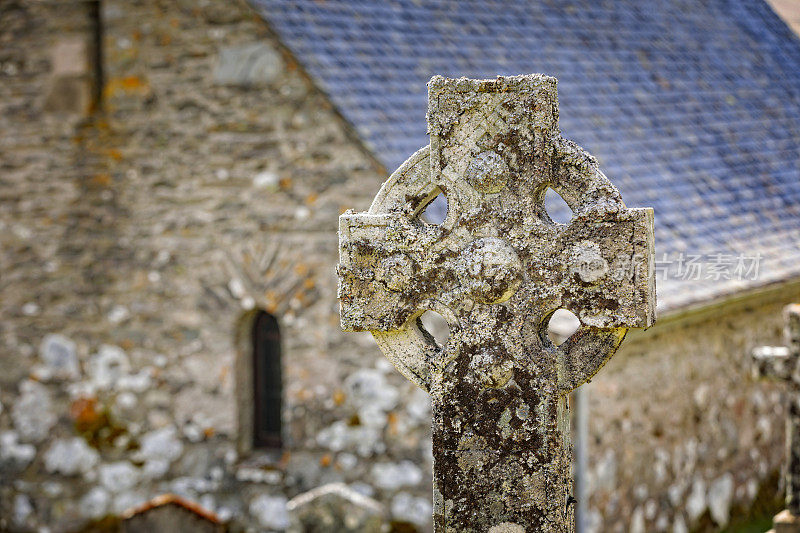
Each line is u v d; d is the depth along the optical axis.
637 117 15.02
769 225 14.64
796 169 16.59
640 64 16.39
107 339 12.55
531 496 4.89
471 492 4.95
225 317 12.07
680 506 13.05
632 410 12.23
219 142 11.95
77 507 12.68
